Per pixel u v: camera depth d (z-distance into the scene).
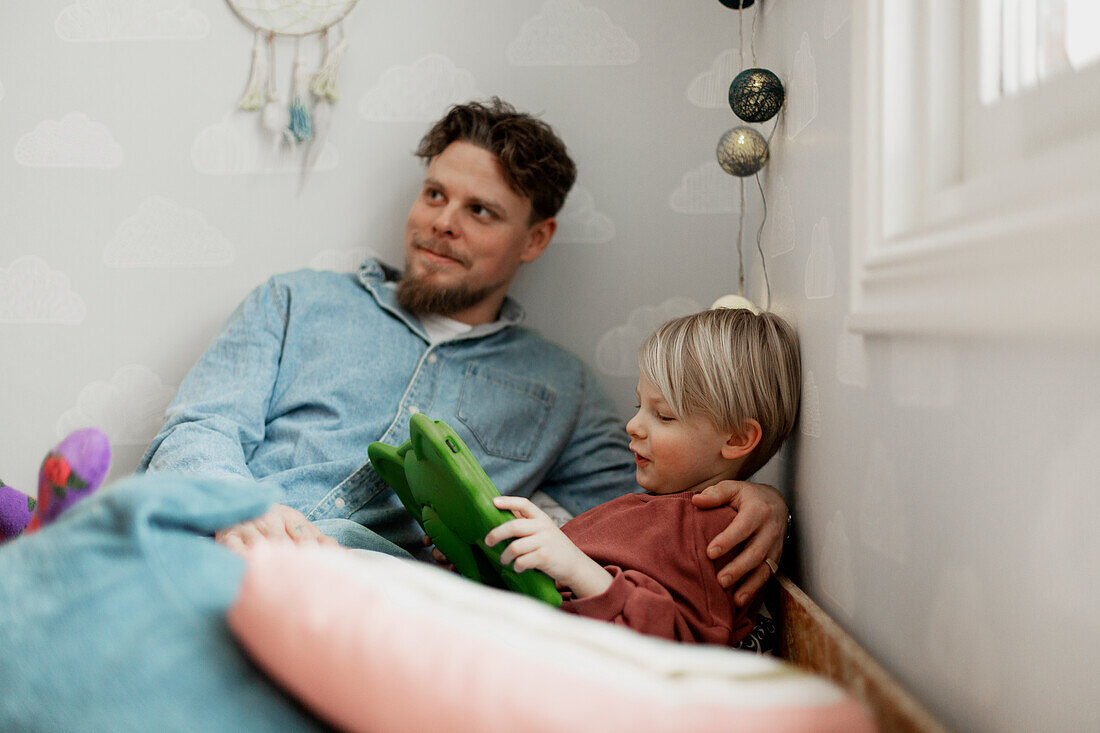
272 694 0.48
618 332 1.63
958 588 0.63
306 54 1.61
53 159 1.60
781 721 0.41
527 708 0.41
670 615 0.89
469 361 1.49
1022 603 0.54
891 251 0.73
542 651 0.45
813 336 1.04
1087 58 0.58
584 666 0.44
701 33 1.60
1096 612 0.46
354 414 1.41
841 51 0.92
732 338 1.07
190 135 1.61
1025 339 0.51
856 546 0.87
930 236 0.65
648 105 1.61
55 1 1.59
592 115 1.61
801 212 1.11
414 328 1.49
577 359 1.57
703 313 1.11
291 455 1.34
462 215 1.44
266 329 1.43
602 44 1.61
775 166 1.28
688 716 0.41
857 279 0.81
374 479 1.34
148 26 1.60
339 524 1.14
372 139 1.62
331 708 0.45
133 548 0.52
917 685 0.71
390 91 1.62
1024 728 0.54
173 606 0.50
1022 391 0.54
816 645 0.88
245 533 0.95
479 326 1.52
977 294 0.55
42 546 0.52
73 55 1.60
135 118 1.60
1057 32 0.61
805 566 1.08
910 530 0.73
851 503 0.89
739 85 1.17
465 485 0.91
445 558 1.26
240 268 1.62
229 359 1.41
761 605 1.09
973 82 0.67
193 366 1.53
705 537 1.01
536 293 1.63
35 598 0.49
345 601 0.47
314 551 0.53
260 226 1.62
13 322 1.60
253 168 1.62
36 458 1.60
